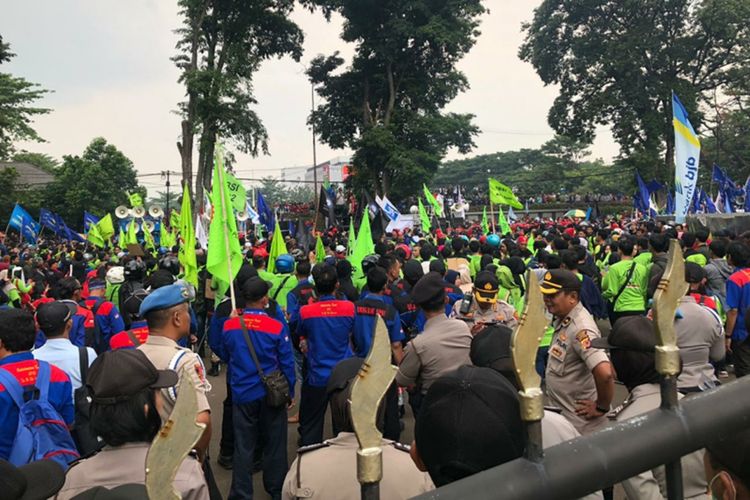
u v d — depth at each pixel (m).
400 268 8.38
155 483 0.91
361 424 0.92
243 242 15.45
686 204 11.64
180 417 0.93
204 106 29.86
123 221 29.11
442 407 1.48
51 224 25.17
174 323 3.34
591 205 48.19
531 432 0.85
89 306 6.36
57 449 3.25
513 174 95.94
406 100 40.50
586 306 7.06
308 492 2.17
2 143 36.28
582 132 43.94
